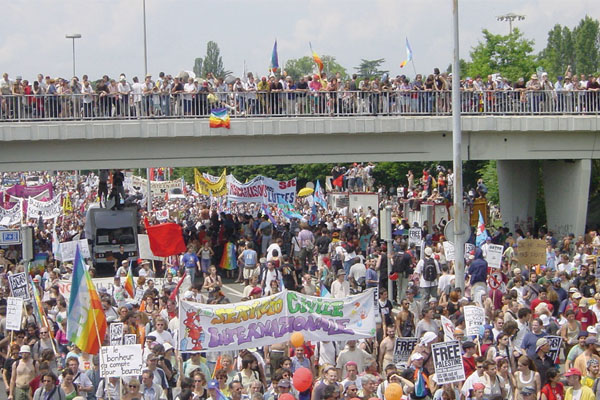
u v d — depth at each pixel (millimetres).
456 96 28859
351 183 63812
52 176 154000
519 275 27750
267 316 19672
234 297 36000
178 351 19234
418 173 76438
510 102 44562
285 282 32594
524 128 44156
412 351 20672
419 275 30609
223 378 17453
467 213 44438
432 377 18203
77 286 18781
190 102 42062
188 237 45188
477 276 28344
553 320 23703
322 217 50156
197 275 42375
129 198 54188
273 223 44375
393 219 49156
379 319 23438
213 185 54344
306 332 19922
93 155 41688
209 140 42562
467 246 33156
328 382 16797
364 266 31547
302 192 56219
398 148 44188
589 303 25500
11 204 59406
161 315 22578
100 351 17453
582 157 45594
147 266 33781
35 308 23047
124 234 45719
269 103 42812
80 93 41062
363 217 46438
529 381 17859
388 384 16766
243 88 42688
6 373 20328
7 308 21500
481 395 16281
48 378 17188
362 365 19969
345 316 20109
